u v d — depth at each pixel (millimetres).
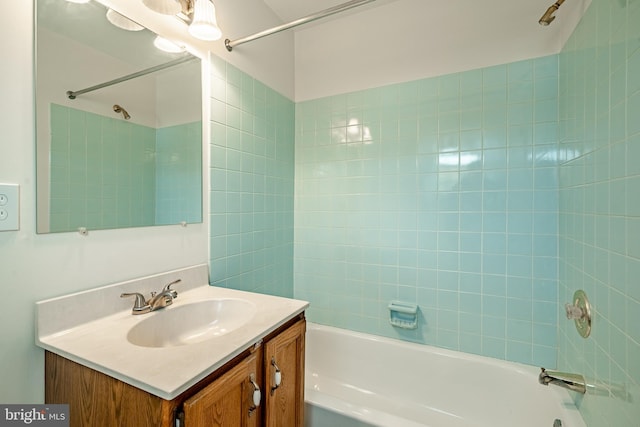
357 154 1948
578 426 1102
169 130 1256
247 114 1679
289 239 2084
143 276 1145
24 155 822
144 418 651
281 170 1991
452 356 1657
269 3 1818
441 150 1720
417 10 1768
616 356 903
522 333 1562
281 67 1985
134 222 1118
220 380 757
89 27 984
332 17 1964
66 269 910
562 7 1408
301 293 2125
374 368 1833
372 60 1893
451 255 1711
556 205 1479
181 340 1086
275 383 970
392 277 1866
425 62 1749
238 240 1619
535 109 1511
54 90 891
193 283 1343
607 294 966
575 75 1258
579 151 1212
